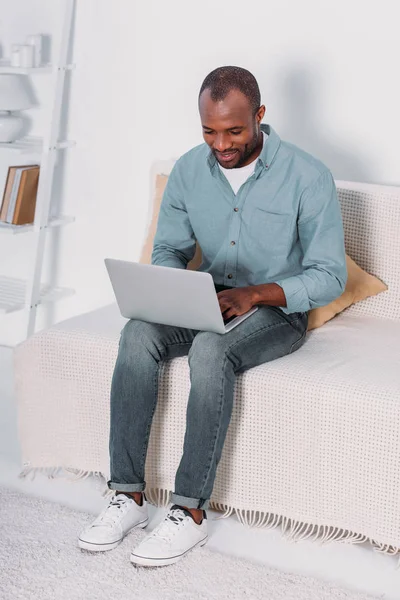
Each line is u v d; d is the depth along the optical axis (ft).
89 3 10.61
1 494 8.01
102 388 7.95
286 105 9.98
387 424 6.81
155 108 10.61
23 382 8.27
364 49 9.48
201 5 10.10
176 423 7.67
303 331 7.95
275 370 7.34
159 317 7.41
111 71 10.71
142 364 7.30
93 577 6.74
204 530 7.22
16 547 7.10
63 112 11.09
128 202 11.03
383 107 9.55
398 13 9.26
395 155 9.62
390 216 8.79
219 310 7.04
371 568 7.00
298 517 7.34
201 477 7.05
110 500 7.55
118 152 10.93
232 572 6.84
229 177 7.95
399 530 6.91
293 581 6.72
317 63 9.71
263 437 7.34
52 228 11.53
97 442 8.10
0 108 10.52
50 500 7.97
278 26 9.80
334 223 7.77
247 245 7.95
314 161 7.82
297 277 7.66
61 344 8.04
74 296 11.65
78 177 11.22
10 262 11.89
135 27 10.47
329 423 7.04
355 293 8.73
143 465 7.42
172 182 8.26
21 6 10.96
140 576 6.77
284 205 7.79
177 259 8.30
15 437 9.39
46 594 6.50
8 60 11.04
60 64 10.58
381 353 7.77
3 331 12.04
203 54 10.22
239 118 7.38
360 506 7.05
